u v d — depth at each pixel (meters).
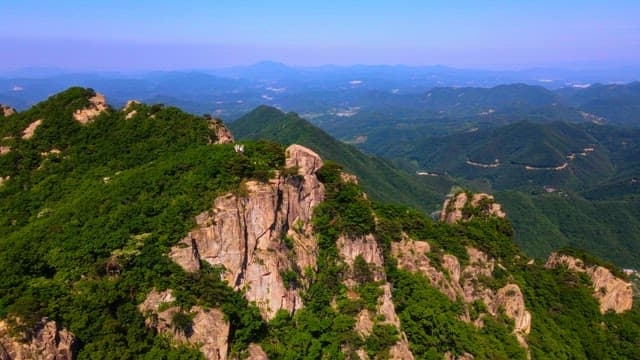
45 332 37.38
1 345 35.28
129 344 40.66
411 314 61.00
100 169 68.06
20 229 57.03
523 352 67.19
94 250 46.69
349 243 59.94
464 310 67.38
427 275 67.50
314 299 55.16
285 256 54.56
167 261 46.62
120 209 52.12
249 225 52.47
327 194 62.00
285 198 56.56
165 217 50.06
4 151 72.88
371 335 54.19
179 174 57.56
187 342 43.25
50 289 41.47
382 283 59.75
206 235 49.56
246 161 55.84
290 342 50.56
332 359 51.53
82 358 38.78
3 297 39.75
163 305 43.91
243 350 47.03
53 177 67.81
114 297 42.31
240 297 50.09
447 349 60.69
